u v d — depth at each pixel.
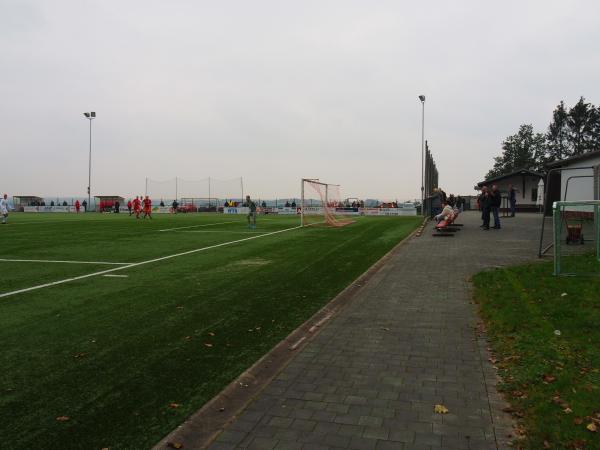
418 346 5.29
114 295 8.23
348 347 5.29
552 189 24.62
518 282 8.12
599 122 69.25
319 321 6.43
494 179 43.22
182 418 3.71
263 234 21.17
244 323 6.40
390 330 5.92
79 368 4.80
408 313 6.73
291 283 9.23
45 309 7.25
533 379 4.14
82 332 6.04
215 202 65.75
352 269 10.91
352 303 7.36
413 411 3.71
